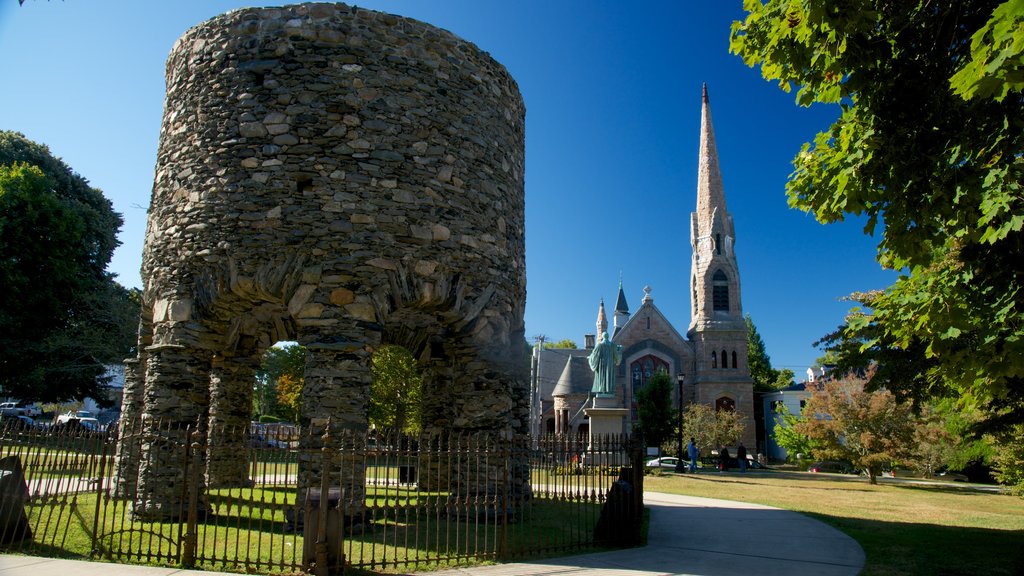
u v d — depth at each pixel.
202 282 12.94
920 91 8.72
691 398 68.50
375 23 13.71
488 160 15.02
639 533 11.76
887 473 42.06
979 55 6.19
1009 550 11.55
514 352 15.39
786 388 76.75
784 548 11.56
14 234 32.19
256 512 13.03
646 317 70.44
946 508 19.06
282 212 12.68
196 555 9.01
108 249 40.47
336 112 13.12
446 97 14.30
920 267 9.88
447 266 13.66
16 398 35.97
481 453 10.31
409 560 8.92
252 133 13.08
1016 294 8.52
